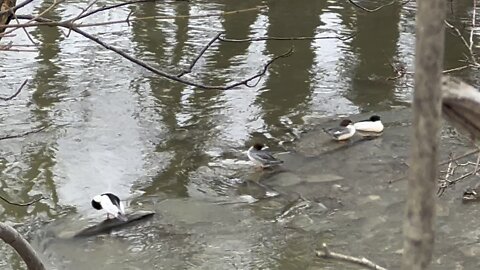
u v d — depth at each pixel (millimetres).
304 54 16344
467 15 18250
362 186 10445
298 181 10656
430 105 1047
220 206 9977
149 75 14977
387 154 11461
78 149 11727
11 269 8477
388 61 15891
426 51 1033
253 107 13586
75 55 15891
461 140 11570
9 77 14562
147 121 12891
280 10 19406
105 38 16938
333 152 11609
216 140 12188
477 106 1370
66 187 10516
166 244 8992
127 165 11266
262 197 10195
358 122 12281
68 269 8430
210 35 17438
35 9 18406
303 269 8375
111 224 9375
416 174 1080
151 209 9859
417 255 1098
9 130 12258
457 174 10250
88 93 13984
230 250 8828
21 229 9336
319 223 9414
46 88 14117
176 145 11992
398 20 18625
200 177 10891
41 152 11539
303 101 13906
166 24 17953
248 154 11047
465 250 8633
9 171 10914
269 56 16219
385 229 9203
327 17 18953
